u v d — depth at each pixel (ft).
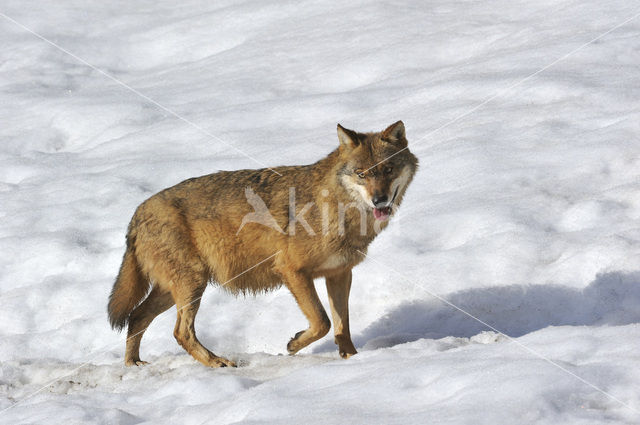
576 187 68.39
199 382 43.06
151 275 54.75
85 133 110.11
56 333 59.93
